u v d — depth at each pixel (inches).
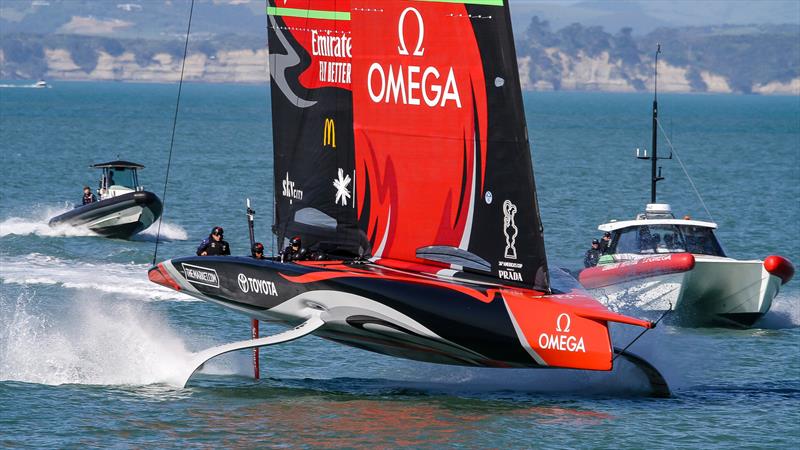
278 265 2190.0
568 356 1980.8
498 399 2143.2
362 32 2218.3
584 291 2129.7
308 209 2351.1
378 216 2237.9
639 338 2442.2
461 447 1833.2
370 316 2066.9
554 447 1845.5
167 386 2178.9
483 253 2126.0
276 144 2405.3
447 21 2118.6
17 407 1995.6
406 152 2191.2
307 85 2349.9
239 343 2129.7
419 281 2087.8
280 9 2373.3
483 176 2114.9
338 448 1820.9
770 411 2085.4
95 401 2050.9
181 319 2819.9
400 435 1894.7
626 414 2047.2
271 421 1963.6
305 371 2368.4
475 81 2105.1
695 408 2100.1
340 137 2309.3
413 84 2170.3
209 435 1878.7
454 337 2033.7
